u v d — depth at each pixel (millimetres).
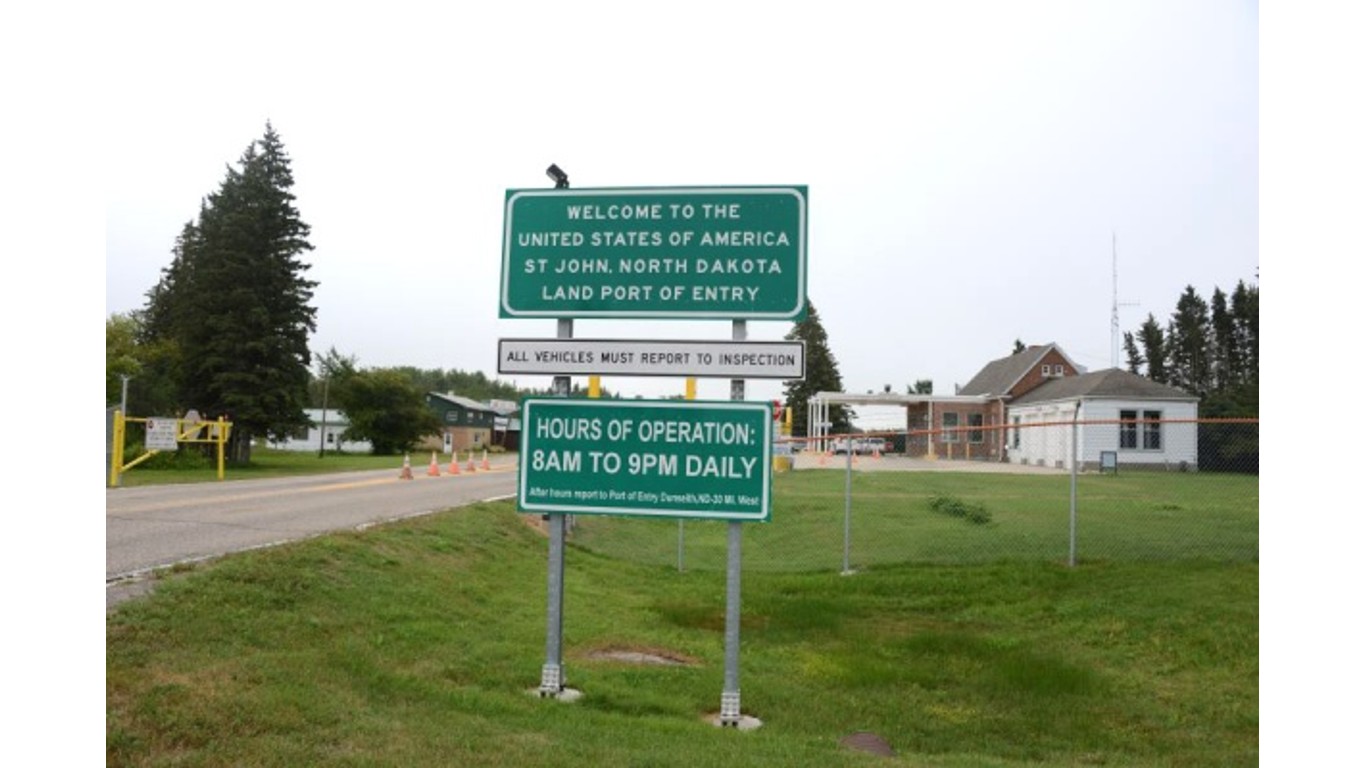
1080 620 10281
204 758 4750
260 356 39531
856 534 16672
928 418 52000
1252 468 35188
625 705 6668
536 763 5078
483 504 17203
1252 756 6441
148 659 5906
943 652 9258
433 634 7816
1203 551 13164
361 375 69250
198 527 11859
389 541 10875
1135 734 6941
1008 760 6203
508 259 7316
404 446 70062
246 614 7176
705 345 6930
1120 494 22328
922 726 6934
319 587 8242
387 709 5844
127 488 19500
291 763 4805
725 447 6828
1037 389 49094
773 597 11812
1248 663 8523
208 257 40031
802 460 44562
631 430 6934
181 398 39812
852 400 50031
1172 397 38062
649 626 9727
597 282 7184
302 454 61906
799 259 6961
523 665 7363
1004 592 11703
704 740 5926
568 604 10266
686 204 7129
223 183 41062
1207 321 90562
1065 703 7648
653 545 17375
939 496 21734
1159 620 9852
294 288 41375
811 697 7449
